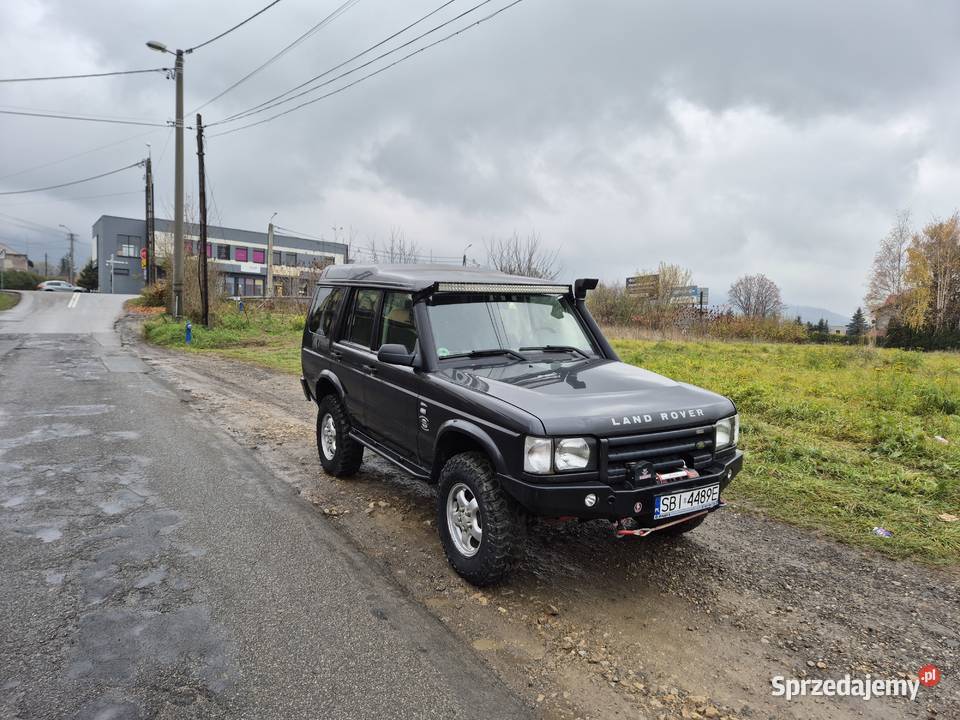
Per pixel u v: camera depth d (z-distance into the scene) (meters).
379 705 2.71
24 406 9.35
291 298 35.53
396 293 4.96
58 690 2.74
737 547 4.54
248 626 3.33
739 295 85.25
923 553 4.47
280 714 2.63
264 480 5.90
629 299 32.59
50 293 46.62
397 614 3.50
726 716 2.73
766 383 11.42
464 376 4.15
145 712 2.62
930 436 7.59
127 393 10.73
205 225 24.42
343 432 5.69
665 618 3.54
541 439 3.34
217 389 11.47
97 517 4.85
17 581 3.76
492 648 3.19
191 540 4.45
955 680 3.03
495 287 4.79
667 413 3.69
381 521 4.90
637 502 3.48
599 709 2.75
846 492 5.69
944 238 57.62
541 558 4.28
